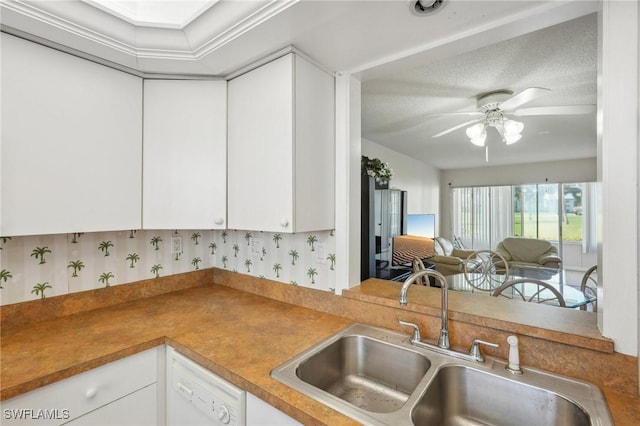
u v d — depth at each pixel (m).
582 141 4.32
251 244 1.87
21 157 1.10
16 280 1.32
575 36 1.72
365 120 3.30
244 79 1.41
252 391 0.92
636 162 0.82
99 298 1.57
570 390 0.88
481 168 6.79
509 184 6.49
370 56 1.30
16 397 0.91
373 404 1.16
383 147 4.57
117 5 1.18
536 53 1.91
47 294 1.41
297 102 1.26
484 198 6.78
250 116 1.38
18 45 1.09
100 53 1.25
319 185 1.38
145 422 1.21
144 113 1.45
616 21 0.84
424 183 6.16
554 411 0.88
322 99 1.40
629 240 0.84
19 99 1.10
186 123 1.48
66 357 1.07
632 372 0.85
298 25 1.07
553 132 3.85
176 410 1.21
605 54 0.86
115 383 1.12
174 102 1.47
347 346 1.27
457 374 1.04
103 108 1.32
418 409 0.86
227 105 1.49
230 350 1.13
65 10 1.04
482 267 3.41
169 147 1.47
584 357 0.92
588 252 5.87
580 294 2.51
